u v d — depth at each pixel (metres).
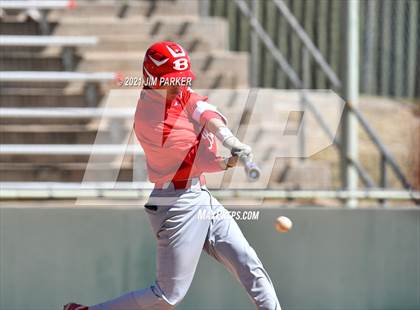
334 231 23.56
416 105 43.50
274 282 23.53
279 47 42.69
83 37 36.12
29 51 35.59
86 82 33.56
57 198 26.72
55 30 37.09
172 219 17.47
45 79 31.83
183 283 17.75
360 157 39.19
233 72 36.66
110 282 23.36
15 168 31.03
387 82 43.97
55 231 23.25
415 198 25.12
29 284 23.20
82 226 23.28
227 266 18.05
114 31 37.69
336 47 43.00
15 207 23.17
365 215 23.59
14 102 33.38
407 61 43.62
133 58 35.31
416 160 35.75
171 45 17.28
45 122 32.44
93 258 23.31
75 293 23.30
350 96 31.44
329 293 23.59
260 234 23.47
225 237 17.78
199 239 17.62
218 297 23.55
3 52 35.38
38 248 23.20
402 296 23.66
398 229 23.59
